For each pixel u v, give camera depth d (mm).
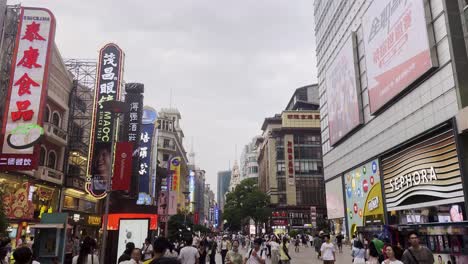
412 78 29297
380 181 36219
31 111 27828
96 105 31781
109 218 19234
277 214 84750
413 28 29234
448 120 25266
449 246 12148
